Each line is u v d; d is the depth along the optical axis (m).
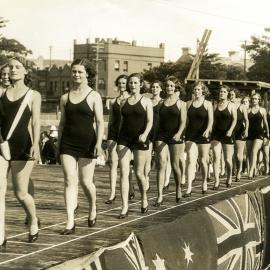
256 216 11.42
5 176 7.05
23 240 7.47
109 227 8.58
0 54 76.31
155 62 114.38
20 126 7.04
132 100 9.62
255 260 11.27
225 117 13.70
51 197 11.19
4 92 7.12
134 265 6.30
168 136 11.02
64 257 6.57
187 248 7.93
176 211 10.26
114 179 11.01
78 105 7.91
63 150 7.98
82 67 7.93
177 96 11.14
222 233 9.41
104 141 20.94
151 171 17.00
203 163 12.66
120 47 110.88
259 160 17.48
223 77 79.94
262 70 81.06
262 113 15.96
